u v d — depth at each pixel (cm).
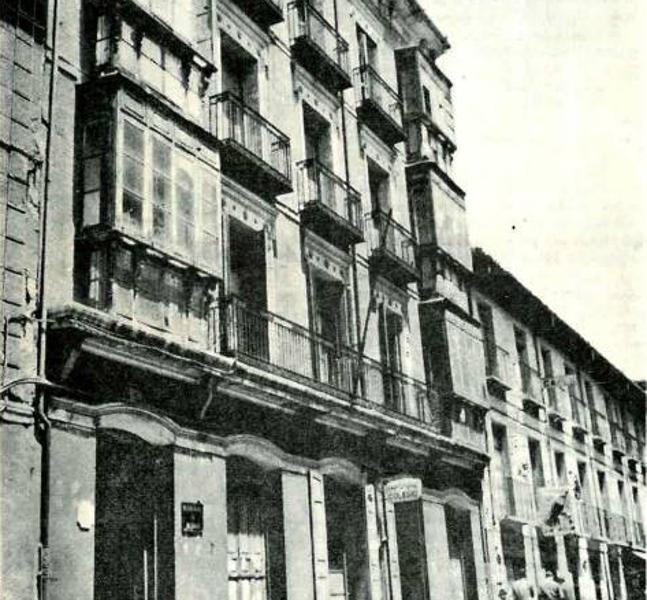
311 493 1516
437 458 1989
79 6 1229
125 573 1162
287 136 1662
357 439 1686
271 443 1424
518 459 2514
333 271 1808
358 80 2119
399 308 2070
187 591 1173
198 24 1521
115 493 1173
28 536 959
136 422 1144
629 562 3241
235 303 1370
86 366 1082
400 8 2400
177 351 1188
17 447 970
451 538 2092
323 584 1493
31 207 1070
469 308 2461
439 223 2277
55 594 973
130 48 1241
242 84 1680
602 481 3253
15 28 1100
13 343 999
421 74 2419
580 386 3253
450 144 2548
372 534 1691
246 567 1376
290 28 1839
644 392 3928
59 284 1086
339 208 1844
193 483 1232
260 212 1586
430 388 2088
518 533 2378
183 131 1296
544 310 2834
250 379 1340
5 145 1048
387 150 2212
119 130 1164
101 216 1135
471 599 2091
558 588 1805
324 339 1630
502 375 2559
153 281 1198
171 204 1240
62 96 1160
